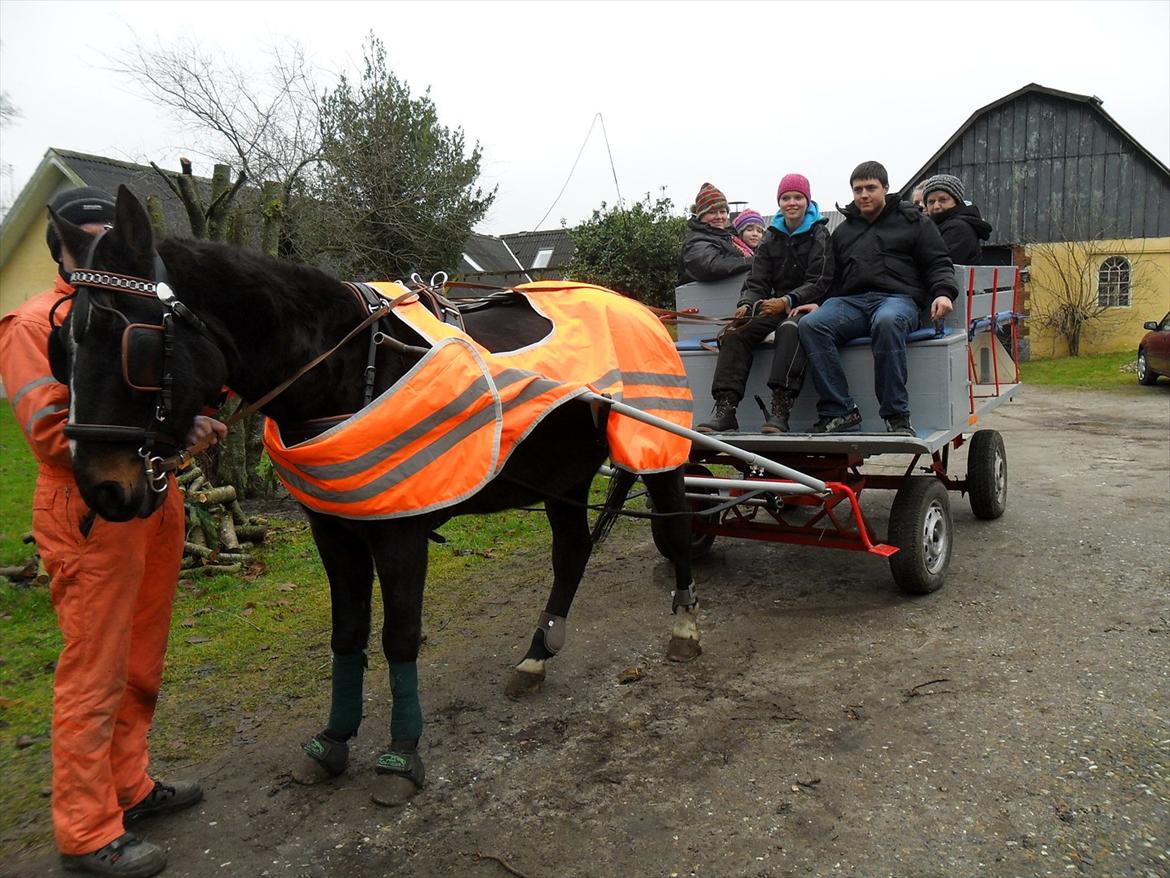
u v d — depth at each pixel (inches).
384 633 124.6
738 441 194.4
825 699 151.1
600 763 134.7
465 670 172.1
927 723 140.3
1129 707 141.3
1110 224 908.0
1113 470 327.3
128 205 95.5
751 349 209.3
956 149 963.3
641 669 168.4
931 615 187.0
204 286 104.7
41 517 106.9
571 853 112.9
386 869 111.6
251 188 449.4
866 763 130.0
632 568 233.9
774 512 217.3
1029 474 327.9
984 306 237.0
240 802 128.2
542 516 292.7
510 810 123.3
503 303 151.2
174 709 158.7
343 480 112.7
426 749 141.3
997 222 952.9
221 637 191.3
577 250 734.5
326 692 164.1
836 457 205.0
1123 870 103.7
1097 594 192.9
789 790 124.2
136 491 95.7
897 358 185.9
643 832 116.5
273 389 113.6
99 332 93.7
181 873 112.2
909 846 110.3
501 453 119.3
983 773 125.2
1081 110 907.4
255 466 307.6
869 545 186.1
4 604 210.4
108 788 112.0
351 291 122.1
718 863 109.3
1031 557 221.6
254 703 160.4
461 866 111.6
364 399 118.4
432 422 115.4
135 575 110.0
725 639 181.9
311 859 114.0
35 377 102.3
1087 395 596.4
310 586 223.9
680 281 246.7
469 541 265.6
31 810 128.1
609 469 178.5
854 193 204.2
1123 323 896.3
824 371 192.9
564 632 165.2
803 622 188.4
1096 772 123.5
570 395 128.2
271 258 114.7
